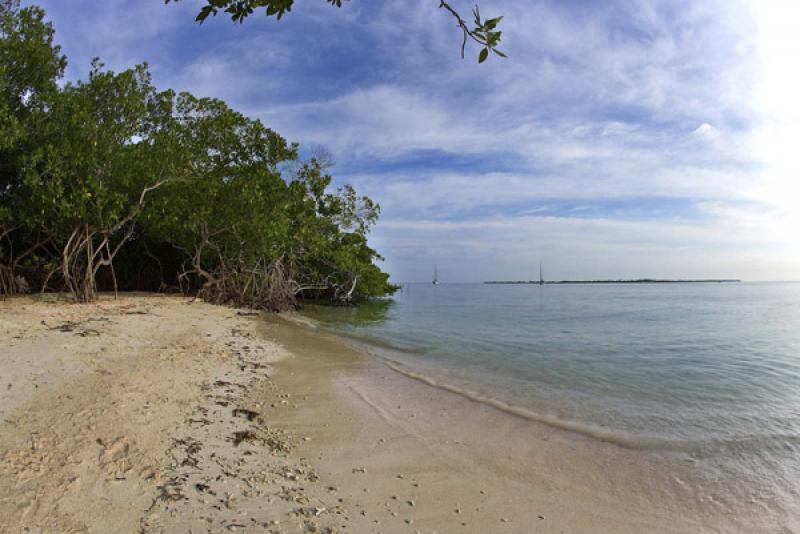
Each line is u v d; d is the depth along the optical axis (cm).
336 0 367
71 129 1498
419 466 593
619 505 517
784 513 502
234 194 2142
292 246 2748
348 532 425
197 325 1472
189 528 397
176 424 618
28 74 1577
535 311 3544
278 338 1510
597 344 1702
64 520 379
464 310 3569
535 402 895
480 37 289
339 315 2758
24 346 833
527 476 580
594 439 705
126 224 2275
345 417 760
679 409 863
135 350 977
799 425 770
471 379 1077
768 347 1675
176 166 1922
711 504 522
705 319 2886
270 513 439
